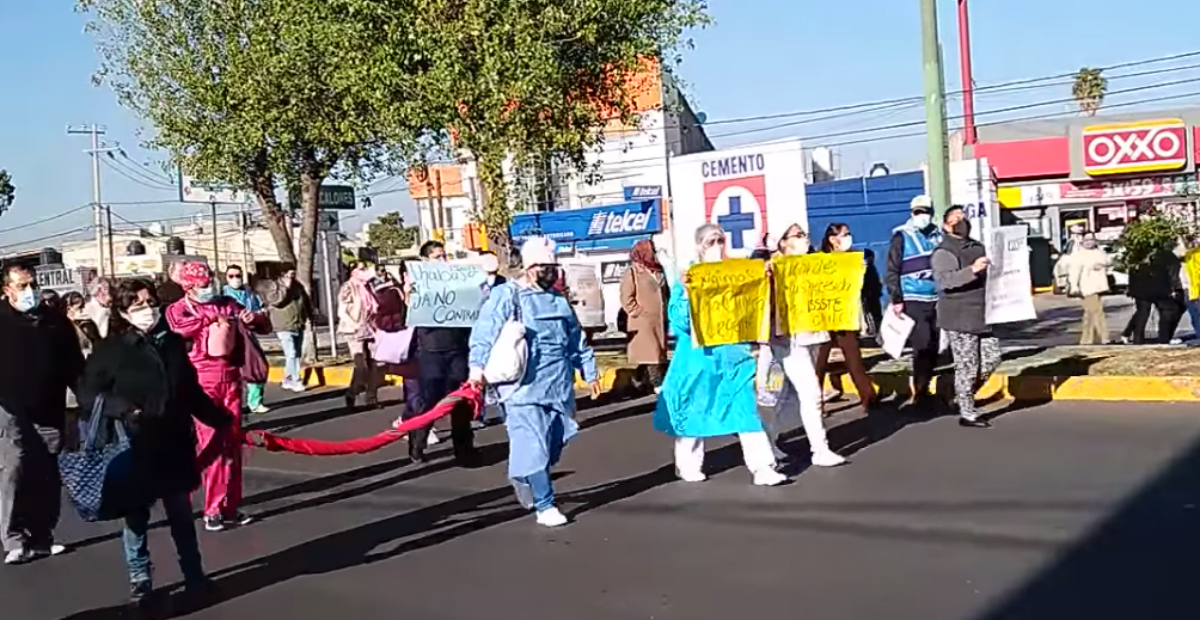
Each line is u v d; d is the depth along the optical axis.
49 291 10.52
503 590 6.77
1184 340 17.50
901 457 9.70
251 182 21.48
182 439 6.74
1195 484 8.10
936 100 14.70
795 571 6.72
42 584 7.58
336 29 16.31
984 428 10.72
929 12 14.64
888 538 7.27
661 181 34.56
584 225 26.67
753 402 9.12
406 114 15.98
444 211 41.06
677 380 9.20
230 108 20.05
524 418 8.21
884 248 21.42
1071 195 40.72
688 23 16.73
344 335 15.48
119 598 7.18
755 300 9.11
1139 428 10.22
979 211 20.12
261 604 6.81
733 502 8.55
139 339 6.59
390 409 15.46
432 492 9.78
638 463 10.39
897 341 11.65
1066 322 23.45
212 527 8.80
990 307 10.96
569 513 8.59
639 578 6.81
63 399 8.20
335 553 7.91
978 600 6.01
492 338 8.23
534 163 16.88
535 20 15.45
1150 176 39.72
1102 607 5.79
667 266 14.25
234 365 8.55
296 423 14.59
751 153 15.69
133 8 20.44
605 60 16.48
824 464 9.60
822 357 11.70
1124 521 7.29
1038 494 8.11
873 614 5.89
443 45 15.47
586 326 20.25
